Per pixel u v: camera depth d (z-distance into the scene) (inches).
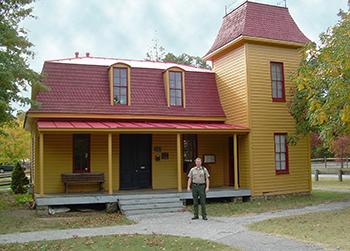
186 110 809.5
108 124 708.0
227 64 834.8
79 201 642.8
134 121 767.1
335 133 571.2
